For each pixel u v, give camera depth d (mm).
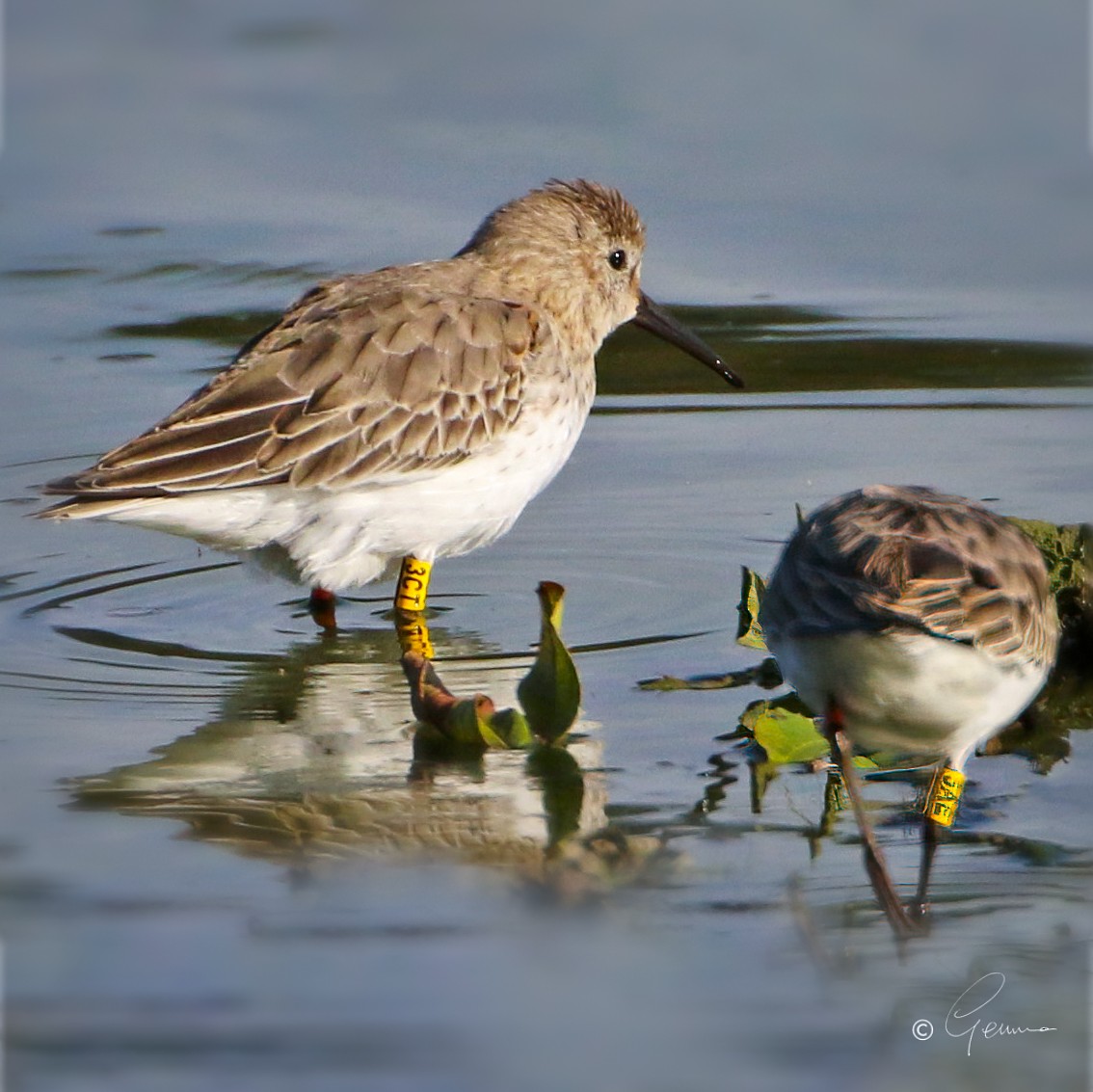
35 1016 7992
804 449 15859
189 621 13258
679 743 11109
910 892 9305
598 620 13039
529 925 8922
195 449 12211
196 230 20625
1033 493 14461
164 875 9453
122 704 11703
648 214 20719
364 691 12023
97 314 18703
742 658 12367
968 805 10305
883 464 15383
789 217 20703
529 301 14070
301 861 9617
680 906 9148
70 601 13531
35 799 10320
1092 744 11195
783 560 10234
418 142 22781
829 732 9805
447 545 13219
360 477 12594
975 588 9242
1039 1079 7688
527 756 10969
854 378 17406
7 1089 7410
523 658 12500
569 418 13742
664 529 14586
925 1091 7629
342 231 20359
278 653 12695
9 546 14586
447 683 12008
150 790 10453
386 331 12906
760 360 17781
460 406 12867
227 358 17781
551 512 14969
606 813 10195
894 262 19750
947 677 9305
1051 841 9844
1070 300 18828
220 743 11141
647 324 15148
